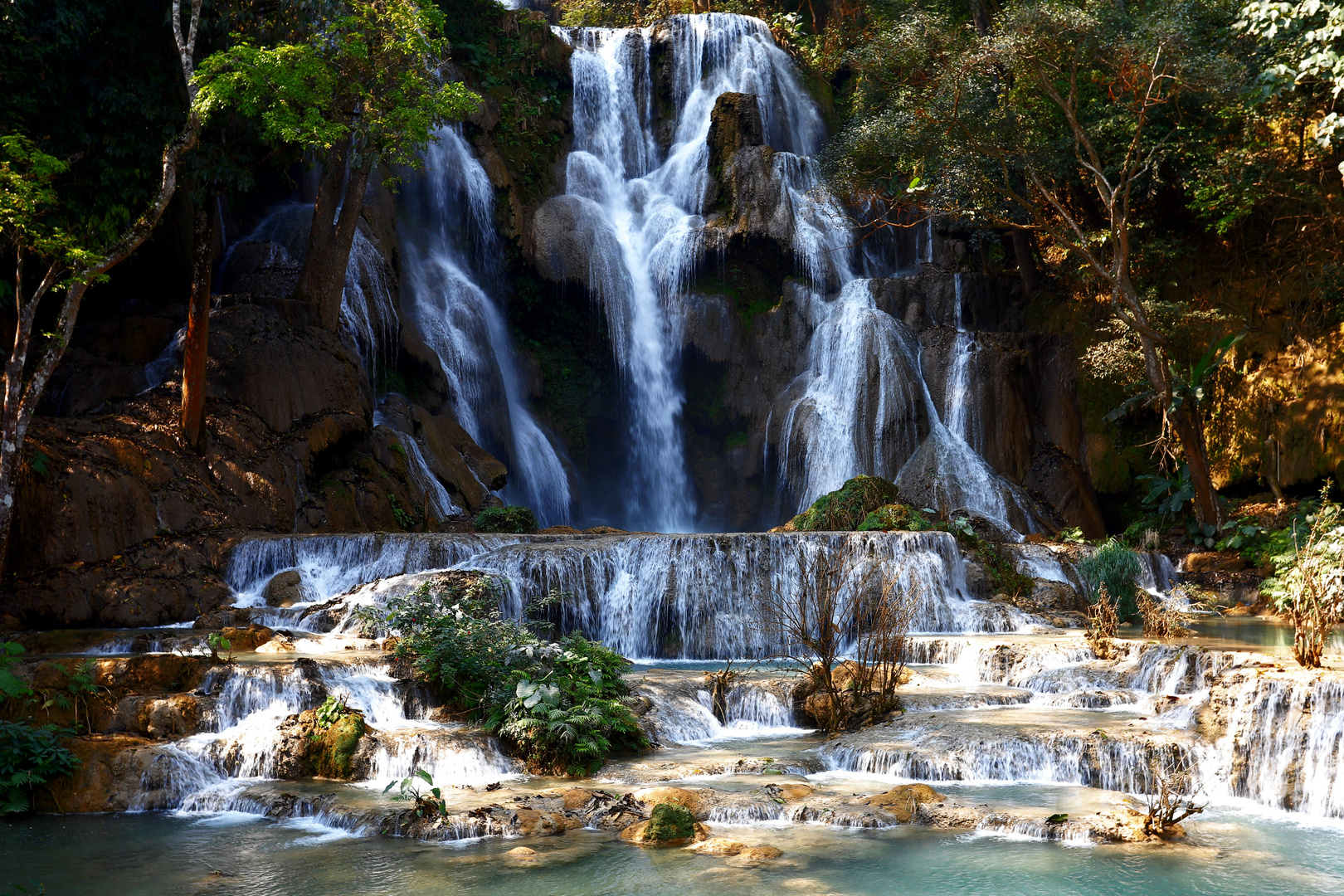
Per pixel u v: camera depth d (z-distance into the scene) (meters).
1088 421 25.28
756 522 27.75
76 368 18.59
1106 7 22.70
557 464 27.19
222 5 17.36
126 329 19.31
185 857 7.77
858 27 35.44
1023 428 25.75
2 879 7.27
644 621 16.02
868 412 25.95
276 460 18.27
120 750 9.63
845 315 26.98
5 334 18.19
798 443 26.50
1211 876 7.13
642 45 32.88
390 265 23.95
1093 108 24.00
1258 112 21.62
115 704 10.50
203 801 9.23
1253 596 18.31
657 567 16.22
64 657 11.62
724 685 12.24
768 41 33.47
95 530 15.41
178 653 11.91
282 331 19.78
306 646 13.01
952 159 24.55
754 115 29.42
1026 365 26.41
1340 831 8.25
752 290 28.91
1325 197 21.25
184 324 19.84
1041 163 23.55
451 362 24.91
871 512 20.27
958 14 30.83
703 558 16.28
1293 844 7.89
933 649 14.08
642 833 8.02
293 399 19.30
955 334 26.75
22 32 15.52
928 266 30.36
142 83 16.97
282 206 25.16
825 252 28.77
